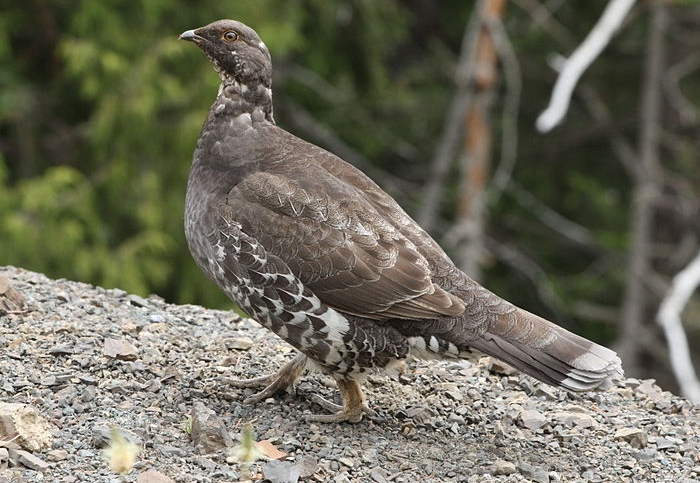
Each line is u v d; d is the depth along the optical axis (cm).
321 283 674
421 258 682
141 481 580
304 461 627
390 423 714
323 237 677
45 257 1562
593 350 666
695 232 1942
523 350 663
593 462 682
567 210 2014
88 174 1694
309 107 1952
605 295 1933
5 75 1734
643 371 1908
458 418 726
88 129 1630
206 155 732
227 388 736
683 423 758
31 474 587
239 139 729
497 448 684
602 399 787
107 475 596
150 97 1577
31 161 1711
